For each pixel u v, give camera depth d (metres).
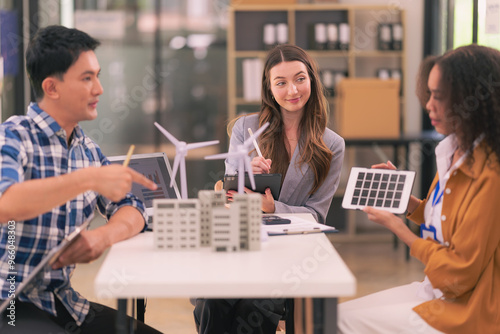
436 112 1.67
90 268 4.25
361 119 5.03
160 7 5.96
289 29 5.50
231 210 1.60
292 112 2.48
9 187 1.47
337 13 5.58
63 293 1.73
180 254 1.58
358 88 5.02
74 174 1.48
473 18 3.90
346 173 5.50
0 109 4.30
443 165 1.73
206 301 2.16
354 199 1.88
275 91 2.41
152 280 1.35
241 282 1.34
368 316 1.64
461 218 1.61
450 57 1.64
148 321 3.27
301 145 2.46
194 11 6.01
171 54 6.04
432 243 1.65
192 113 6.11
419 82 1.83
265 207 2.23
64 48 1.64
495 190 1.56
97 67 1.70
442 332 1.59
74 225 1.75
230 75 5.40
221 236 1.61
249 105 5.66
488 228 1.56
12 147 1.58
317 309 1.47
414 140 4.85
